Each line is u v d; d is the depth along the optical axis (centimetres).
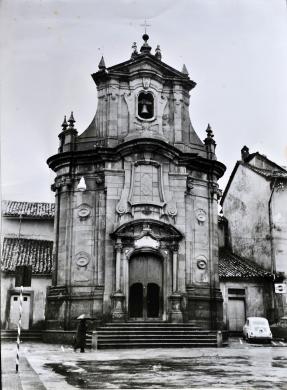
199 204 2920
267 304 3441
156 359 1831
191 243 2827
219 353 2111
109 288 2614
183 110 2992
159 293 2686
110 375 1404
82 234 2752
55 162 2880
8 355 1942
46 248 3434
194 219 2877
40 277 3181
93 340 2272
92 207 2773
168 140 2911
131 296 2659
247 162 3991
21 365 1586
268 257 3559
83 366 1612
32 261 3266
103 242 2700
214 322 2772
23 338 2856
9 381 1223
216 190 2983
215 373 1454
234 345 2684
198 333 2509
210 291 2822
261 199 3694
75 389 1160
